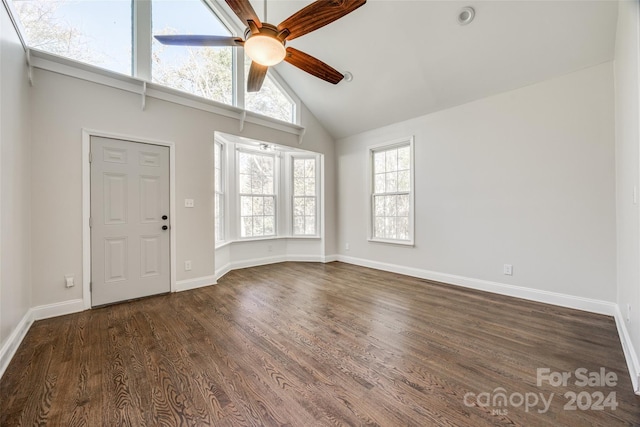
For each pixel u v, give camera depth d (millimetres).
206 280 3568
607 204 2520
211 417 1312
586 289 2648
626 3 1829
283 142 4516
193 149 3457
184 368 1714
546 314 2584
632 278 1798
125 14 2982
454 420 1294
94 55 2793
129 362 1778
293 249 5309
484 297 3092
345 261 5141
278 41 2121
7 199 1897
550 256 2852
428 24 2855
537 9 2404
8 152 1930
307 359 1825
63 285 2592
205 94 3635
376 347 1985
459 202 3549
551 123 2816
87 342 2045
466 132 3467
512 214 3098
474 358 1837
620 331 2133
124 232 2939
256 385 1552
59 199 2574
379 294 3221
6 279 1846
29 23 2473
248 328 2299
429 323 2396
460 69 3137
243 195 4750
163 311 2678
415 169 4020
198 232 3500
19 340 2018
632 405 1392
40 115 2480
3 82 1861
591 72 2582
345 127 4867
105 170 2824
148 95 3094
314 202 5316
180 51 3406
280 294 3223
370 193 4703
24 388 1517
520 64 2834
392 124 4324
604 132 2523
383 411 1354
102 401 1418
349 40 3352
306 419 1301
